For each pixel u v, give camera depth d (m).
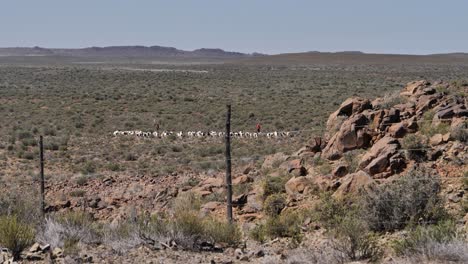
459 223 14.15
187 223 14.12
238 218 18.44
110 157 42.22
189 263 11.92
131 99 85.44
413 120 20.59
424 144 18.91
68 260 11.73
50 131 54.81
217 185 22.67
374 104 23.77
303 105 79.50
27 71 152.12
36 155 41.97
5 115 67.19
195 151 43.91
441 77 130.88
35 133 54.88
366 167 18.20
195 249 13.43
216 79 131.00
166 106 78.69
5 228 12.48
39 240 13.49
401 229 14.39
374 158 18.64
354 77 138.00
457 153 18.12
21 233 12.55
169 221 15.05
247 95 96.12
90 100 82.12
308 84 118.44
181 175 29.84
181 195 22.56
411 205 14.57
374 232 14.44
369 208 14.82
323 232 14.79
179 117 68.50
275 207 18.09
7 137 51.12
